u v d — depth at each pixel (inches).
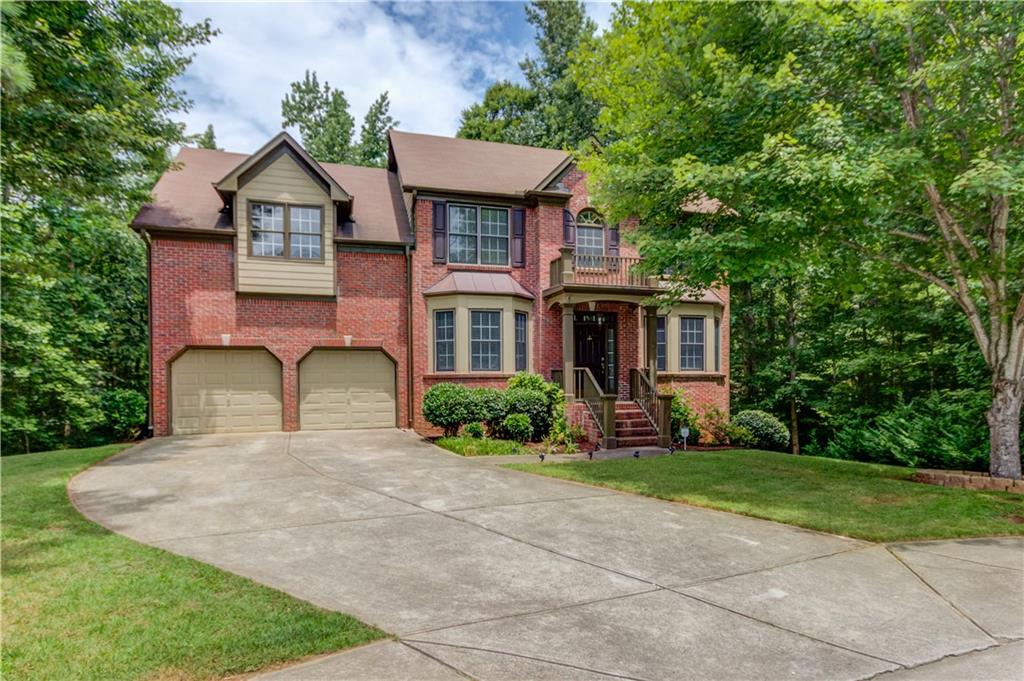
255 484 354.0
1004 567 221.9
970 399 486.9
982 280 383.9
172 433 578.6
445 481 369.7
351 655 143.4
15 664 135.0
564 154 794.2
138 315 805.9
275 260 600.4
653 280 640.4
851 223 362.9
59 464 409.4
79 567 201.5
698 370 716.0
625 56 469.1
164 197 619.5
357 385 634.8
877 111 372.2
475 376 620.1
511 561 221.0
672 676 136.8
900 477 398.0
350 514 287.3
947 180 351.6
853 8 350.6
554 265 653.3
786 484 368.8
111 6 452.8
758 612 176.6
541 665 140.3
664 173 410.3
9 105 353.1
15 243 474.6
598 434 561.6
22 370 539.2
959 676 139.8
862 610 179.8
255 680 130.7
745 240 367.2
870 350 716.7
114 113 418.0
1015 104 346.0
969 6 327.0
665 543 247.4
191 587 183.8
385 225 663.1
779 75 343.0
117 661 137.2
